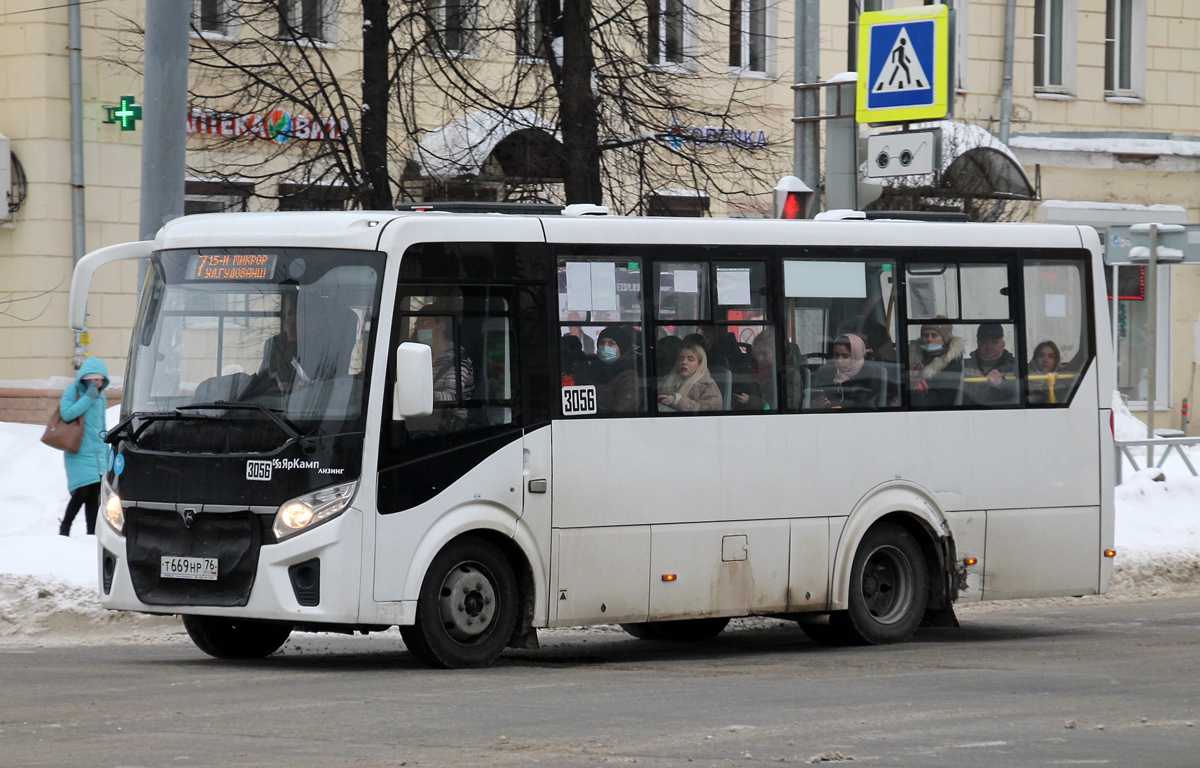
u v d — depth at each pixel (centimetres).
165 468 1550
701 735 1179
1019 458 1933
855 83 2591
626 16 3244
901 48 2525
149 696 1365
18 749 1104
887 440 1839
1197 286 4866
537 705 1323
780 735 1183
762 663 1686
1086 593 1983
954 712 1304
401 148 3269
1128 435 4244
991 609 2317
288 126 3241
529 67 3241
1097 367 1995
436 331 1553
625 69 3219
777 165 3953
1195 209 4909
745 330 1748
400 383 1484
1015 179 4097
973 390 1909
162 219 2308
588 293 1647
